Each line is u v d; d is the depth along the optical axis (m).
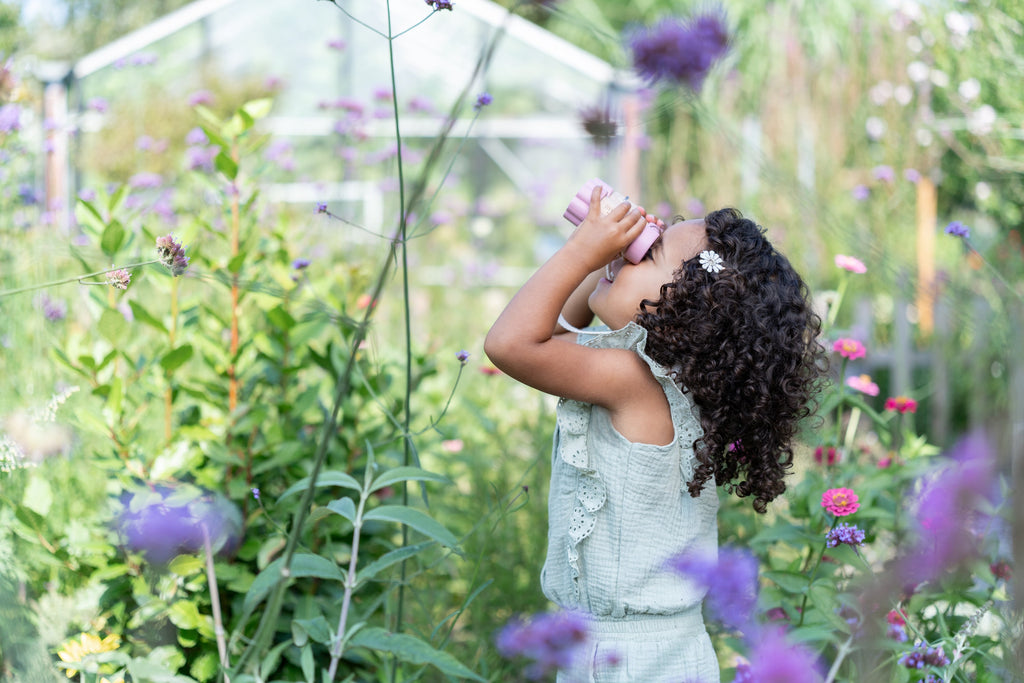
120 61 4.73
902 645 1.62
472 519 2.51
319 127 6.38
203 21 6.06
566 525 1.60
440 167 6.25
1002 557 1.85
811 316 1.62
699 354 1.51
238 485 2.02
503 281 6.38
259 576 1.46
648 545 1.54
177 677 1.60
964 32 3.68
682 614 1.57
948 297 2.23
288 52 6.33
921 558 1.61
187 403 2.24
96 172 5.47
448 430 2.27
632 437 1.54
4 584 1.71
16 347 2.05
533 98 6.60
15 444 1.79
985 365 2.62
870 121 5.04
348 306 2.40
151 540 1.80
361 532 2.20
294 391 2.37
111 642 1.65
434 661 1.41
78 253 1.97
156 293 2.89
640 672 1.52
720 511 2.24
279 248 2.27
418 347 2.53
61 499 2.05
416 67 6.47
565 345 1.50
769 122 5.31
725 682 1.83
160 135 5.68
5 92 2.21
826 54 5.29
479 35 6.27
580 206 1.58
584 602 1.57
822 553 1.80
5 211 2.32
